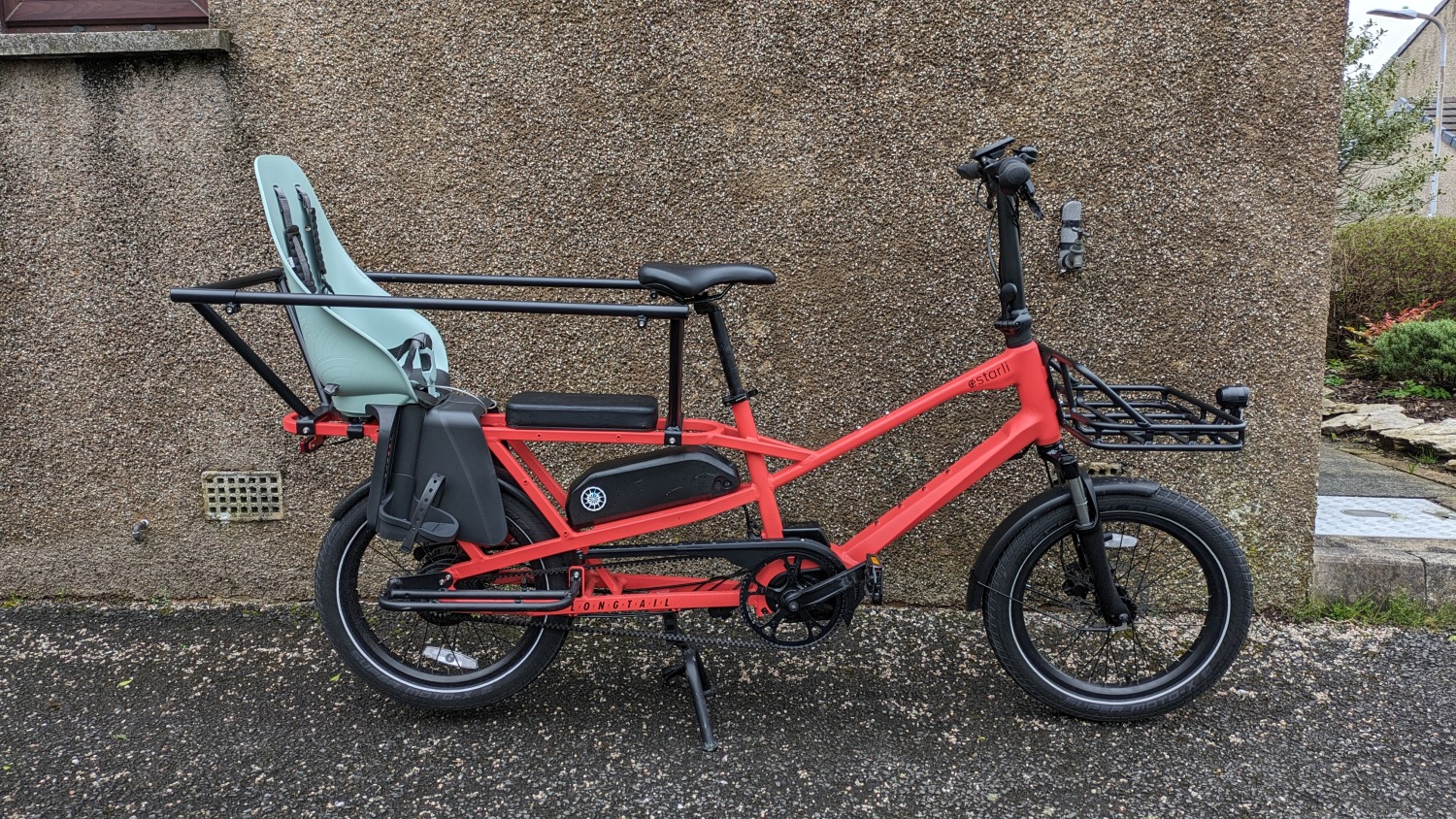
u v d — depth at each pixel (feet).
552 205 8.89
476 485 6.79
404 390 6.67
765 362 9.12
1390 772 6.73
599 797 6.47
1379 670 8.22
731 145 8.73
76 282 9.07
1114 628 7.39
